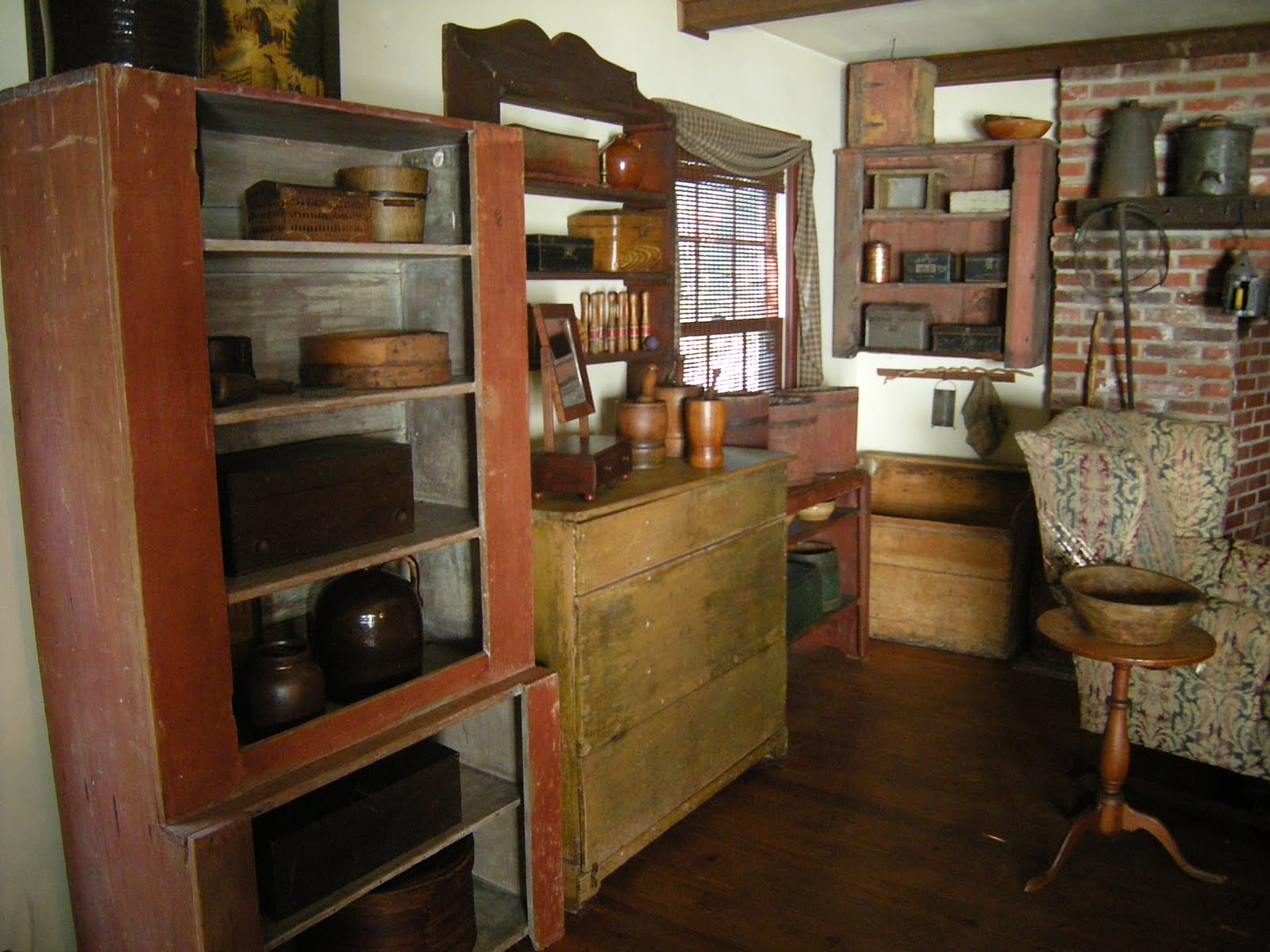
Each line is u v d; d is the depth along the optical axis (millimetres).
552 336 2604
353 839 1941
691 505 2693
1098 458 2746
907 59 4309
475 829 2381
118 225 1480
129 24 1560
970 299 4570
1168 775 3150
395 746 1939
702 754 2838
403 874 2086
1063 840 2607
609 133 3152
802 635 3568
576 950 2312
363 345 1948
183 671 1634
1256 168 3852
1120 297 4055
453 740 2441
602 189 2836
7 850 1922
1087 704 2920
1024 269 4219
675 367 3148
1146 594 2666
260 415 1718
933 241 4621
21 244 1647
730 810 2926
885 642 4281
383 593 2057
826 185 4523
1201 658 2381
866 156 4512
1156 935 2348
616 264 2922
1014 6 3549
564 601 2344
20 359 1706
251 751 1744
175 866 1631
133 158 1489
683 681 2725
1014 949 2299
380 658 2021
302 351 2045
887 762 3201
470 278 2152
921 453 4828
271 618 2215
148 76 1494
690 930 2379
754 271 4168
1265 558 3018
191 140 1560
